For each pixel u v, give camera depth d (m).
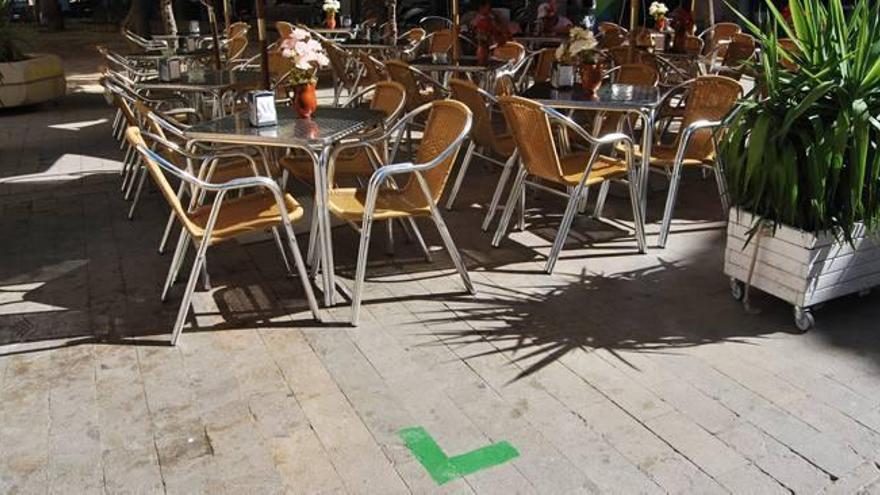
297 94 3.54
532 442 2.29
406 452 2.26
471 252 3.81
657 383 2.59
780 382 2.58
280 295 3.34
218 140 3.18
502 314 3.12
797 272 2.86
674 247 3.82
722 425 2.35
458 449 2.27
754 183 2.95
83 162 5.79
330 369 2.71
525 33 8.59
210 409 2.49
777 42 3.03
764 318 3.03
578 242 3.92
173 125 3.91
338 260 3.73
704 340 2.87
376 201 3.28
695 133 3.99
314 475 2.17
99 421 2.44
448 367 2.72
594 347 2.84
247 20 16.33
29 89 7.90
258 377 2.67
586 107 3.79
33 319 3.13
